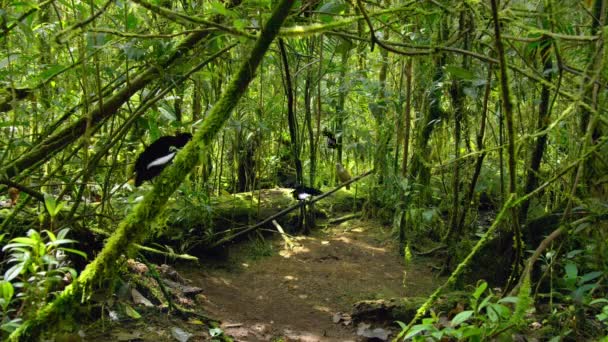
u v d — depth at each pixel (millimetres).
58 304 1662
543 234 3918
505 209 2174
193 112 4879
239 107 5219
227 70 4910
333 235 5613
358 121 6355
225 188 6535
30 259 1987
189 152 1717
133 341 2846
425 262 4891
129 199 3512
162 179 1694
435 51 2795
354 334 3527
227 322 3523
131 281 3357
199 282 4207
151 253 4211
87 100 2965
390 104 5348
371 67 6121
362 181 6469
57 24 3338
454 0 3242
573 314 2928
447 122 4801
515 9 2949
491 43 3717
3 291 1952
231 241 5090
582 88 2477
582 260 3213
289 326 3611
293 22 3275
